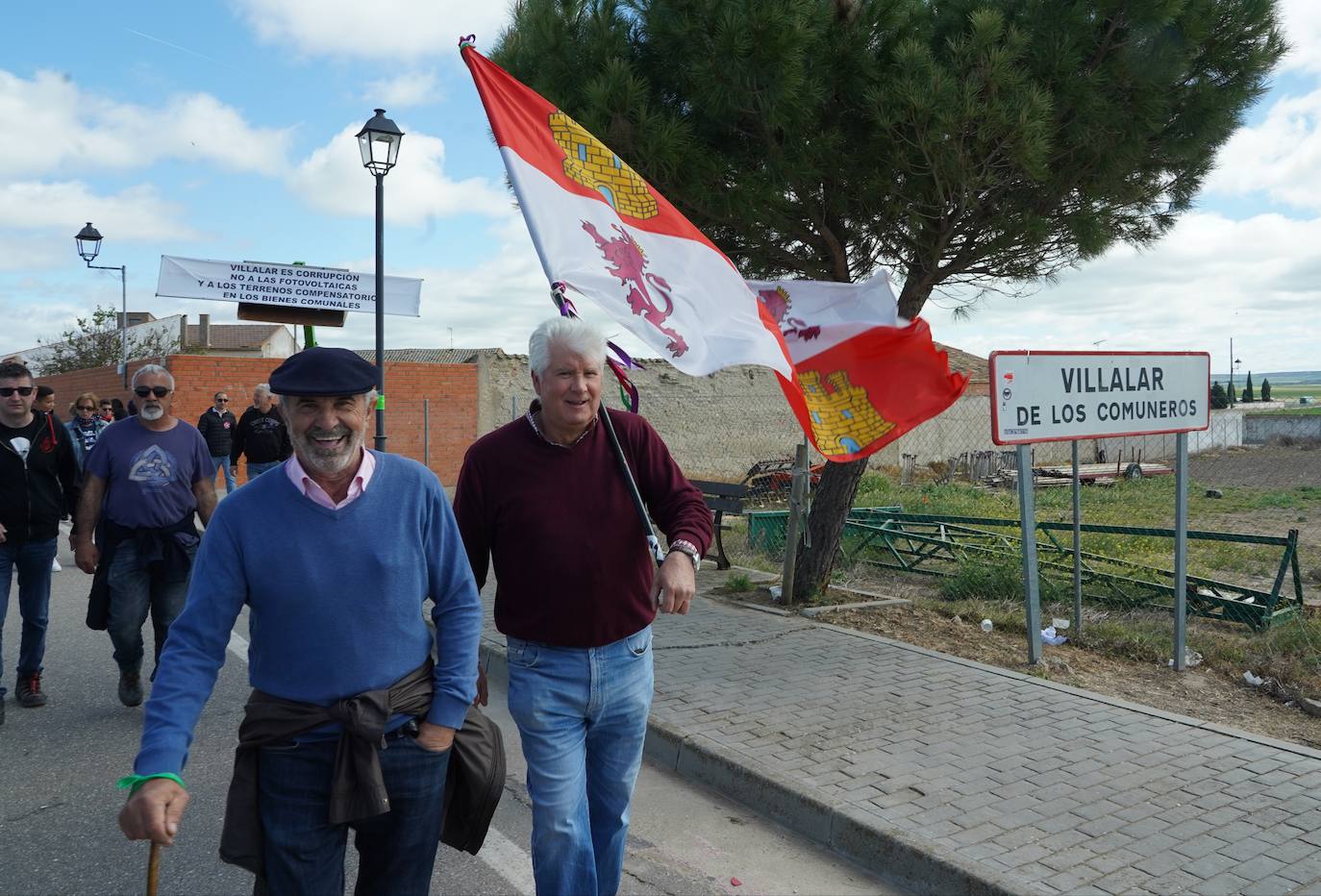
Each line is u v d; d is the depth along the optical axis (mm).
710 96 6539
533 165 3512
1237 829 3824
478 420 20781
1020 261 7977
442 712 2307
